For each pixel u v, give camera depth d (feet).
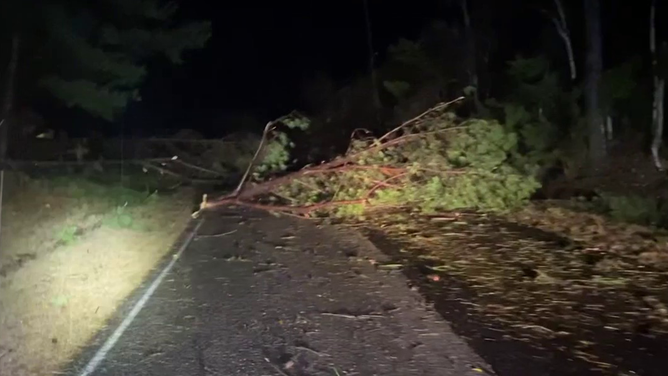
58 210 45.60
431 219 45.65
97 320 24.41
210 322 24.20
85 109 57.31
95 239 38.68
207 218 48.83
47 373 19.58
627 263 32.63
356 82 103.81
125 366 20.10
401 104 78.89
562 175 60.90
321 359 20.65
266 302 26.73
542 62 64.08
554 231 40.83
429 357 20.76
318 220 47.09
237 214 50.55
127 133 79.66
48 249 35.01
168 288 28.86
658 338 22.40
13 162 53.88
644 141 66.49
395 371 19.67
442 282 29.73
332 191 50.01
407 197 47.39
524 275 30.78
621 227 41.01
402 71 83.46
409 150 48.55
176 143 73.20
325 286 29.25
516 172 49.03
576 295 27.48
